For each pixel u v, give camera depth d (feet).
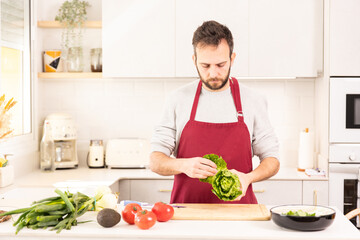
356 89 9.82
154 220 5.05
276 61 10.21
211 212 5.70
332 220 4.99
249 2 10.19
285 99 11.39
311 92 11.34
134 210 5.26
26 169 10.48
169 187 10.03
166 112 7.09
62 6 11.12
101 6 11.53
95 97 11.64
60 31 11.57
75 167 11.15
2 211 5.68
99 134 11.67
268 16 10.18
